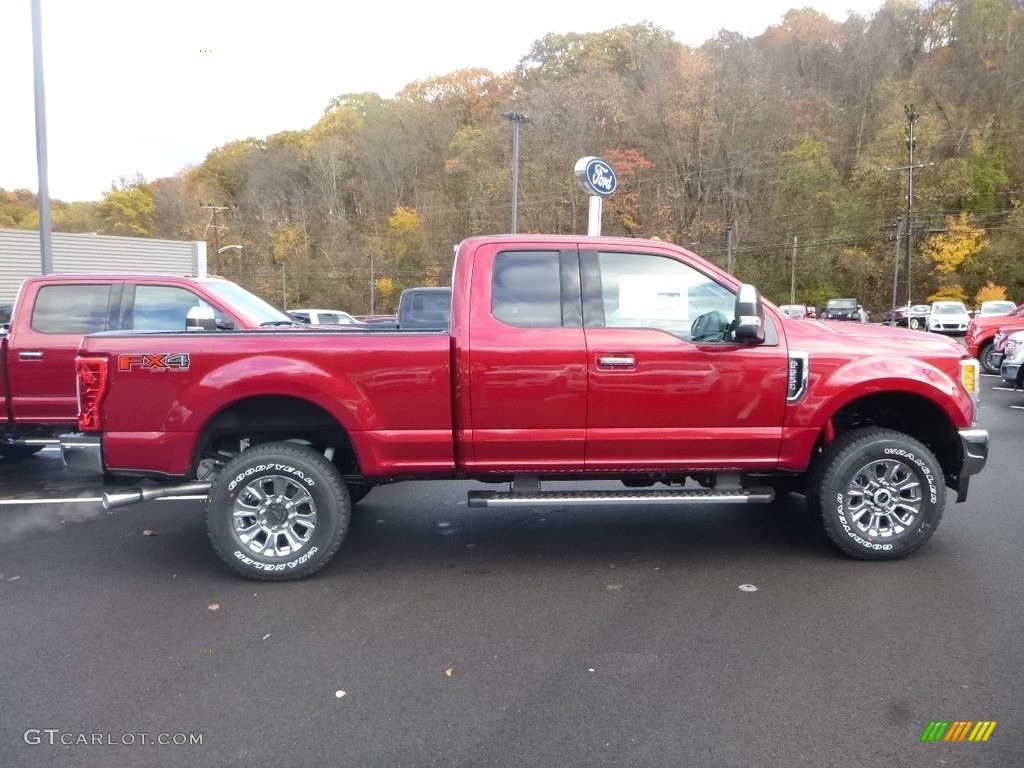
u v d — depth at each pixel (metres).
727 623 4.00
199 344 4.57
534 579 4.73
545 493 4.80
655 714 3.11
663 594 4.43
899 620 3.99
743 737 2.93
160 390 4.57
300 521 4.69
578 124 56.62
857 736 2.92
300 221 71.62
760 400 4.70
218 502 4.60
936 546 5.20
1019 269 53.16
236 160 77.69
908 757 2.78
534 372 4.58
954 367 4.91
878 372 4.71
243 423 4.84
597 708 3.16
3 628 4.02
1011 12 60.47
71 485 7.46
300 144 78.50
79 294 7.37
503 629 3.97
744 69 61.31
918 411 5.16
